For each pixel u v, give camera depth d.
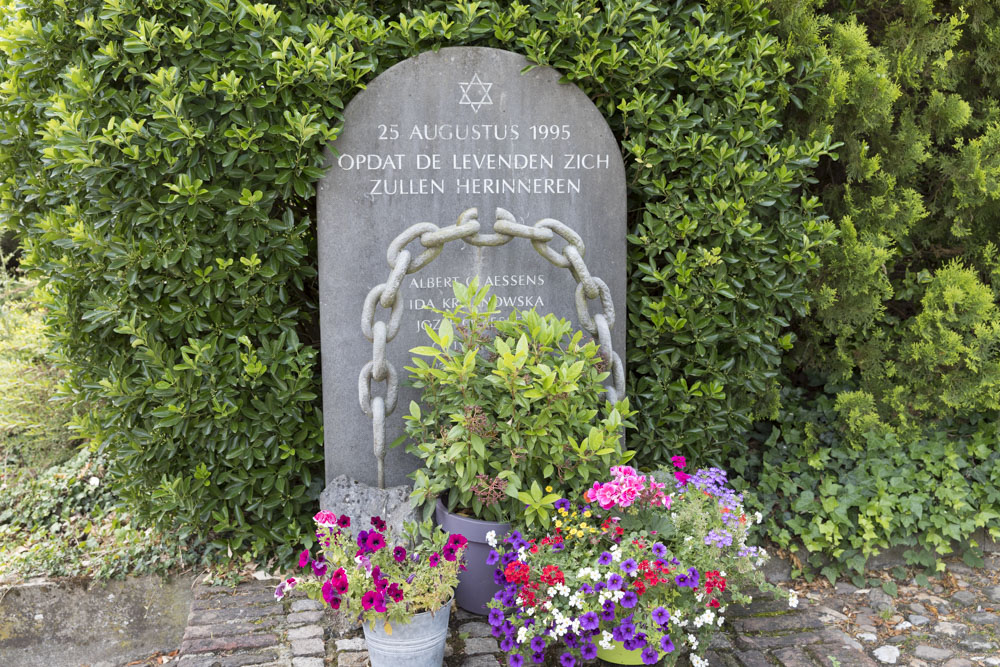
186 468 3.47
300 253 3.36
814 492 3.74
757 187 3.51
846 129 3.97
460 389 2.86
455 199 3.47
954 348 3.83
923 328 3.94
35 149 3.51
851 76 3.82
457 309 3.01
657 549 2.56
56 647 3.45
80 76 3.05
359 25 3.31
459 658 2.77
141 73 3.08
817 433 4.03
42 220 3.33
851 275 3.91
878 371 4.09
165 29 3.08
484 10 3.40
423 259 3.19
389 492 3.28
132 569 3.46
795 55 3.75
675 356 3.61
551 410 2.85
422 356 3.51
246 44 3.18
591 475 2.91
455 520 2.92
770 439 3.93
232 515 3.52
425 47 3.41
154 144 3.06
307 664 2.71
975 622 3.21
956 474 3.70
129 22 3.11
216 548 3.52
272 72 3.15
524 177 3.48
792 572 3.58
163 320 3.29
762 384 3.67
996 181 3.94
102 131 3.05
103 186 3.10
